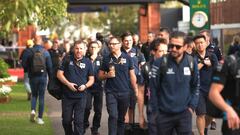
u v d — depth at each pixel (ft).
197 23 94.89
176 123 43.32
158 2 160.45
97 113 68.80
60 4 85.66
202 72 58.75
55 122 79.36
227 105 34.04
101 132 71.05
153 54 51.67
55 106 100.83
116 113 58.65
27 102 102.78
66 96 58.44
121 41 60.64
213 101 34.60
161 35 63.67
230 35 148.36
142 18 189.37
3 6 37.96
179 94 42.91
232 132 35.81
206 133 61.11
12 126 73.31
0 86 103.55
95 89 68.23
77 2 156.25
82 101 58.70
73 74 58.34
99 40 88.07
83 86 58.29
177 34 42.70
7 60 170.19
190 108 43.65
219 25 153.69
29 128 71.82
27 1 37.88
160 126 43.24
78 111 58.70
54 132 70.08
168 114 42.96
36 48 76.38
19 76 162.40
